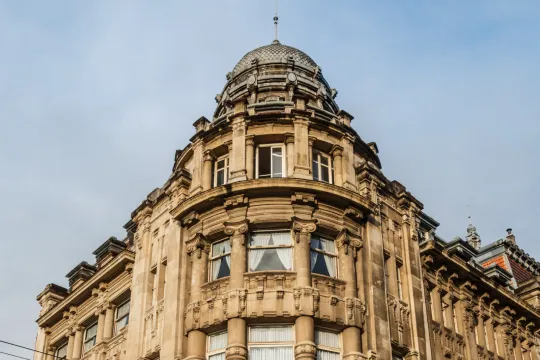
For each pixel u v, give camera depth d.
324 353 26.55
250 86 35.50
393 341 29.05
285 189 28.44
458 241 39.72
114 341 33.81
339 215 29.30
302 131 30.44
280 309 26.31
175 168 34.38
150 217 34.41
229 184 28.69
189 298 28.73
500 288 39.47
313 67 38.66
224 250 28.94
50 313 40.50
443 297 35.31
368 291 28.86
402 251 32.69
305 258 27.33
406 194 34.03
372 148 34.72
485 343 37.16
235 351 25.59
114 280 35.59
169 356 27.64
